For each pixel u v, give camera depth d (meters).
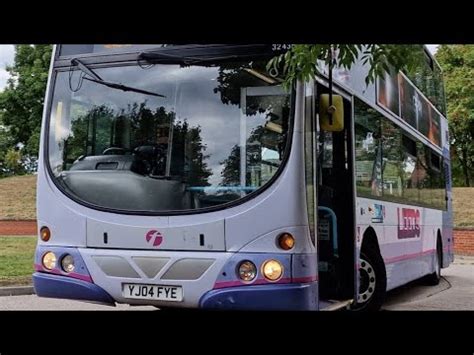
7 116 31.44
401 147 10.01
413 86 11.30
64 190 6.07
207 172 5.77
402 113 10.22
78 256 5.87
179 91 6.01
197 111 5.92
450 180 15.33
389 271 8.88
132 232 5.72
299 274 5.40
